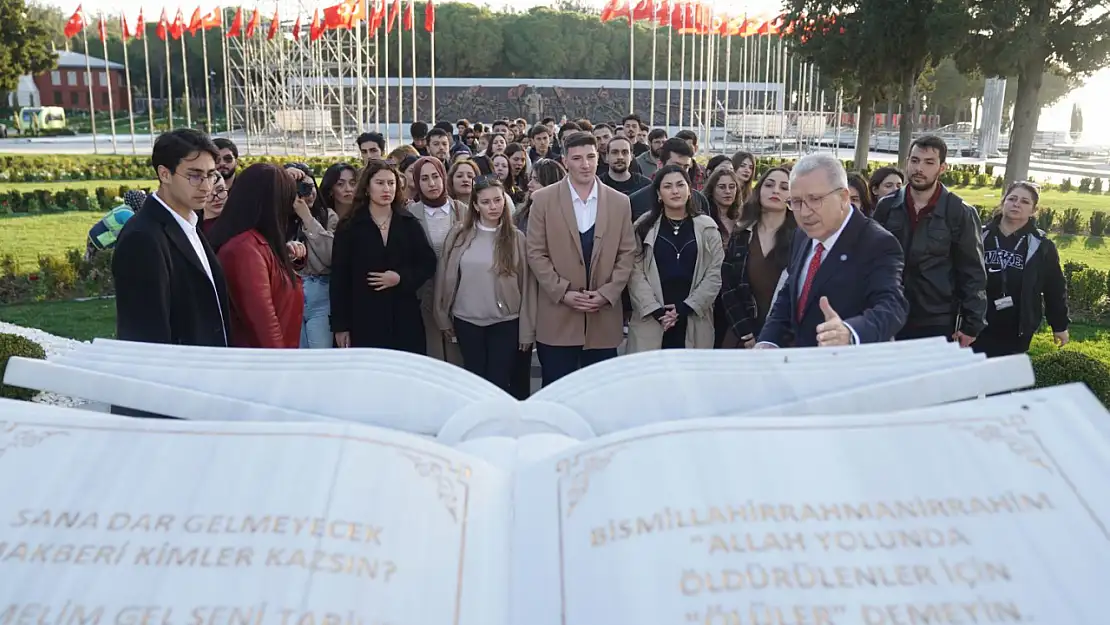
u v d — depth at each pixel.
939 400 1.60
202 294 3.18
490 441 1.60
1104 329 8.88
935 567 1.13
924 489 1.23
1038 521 1.18
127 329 2.97
